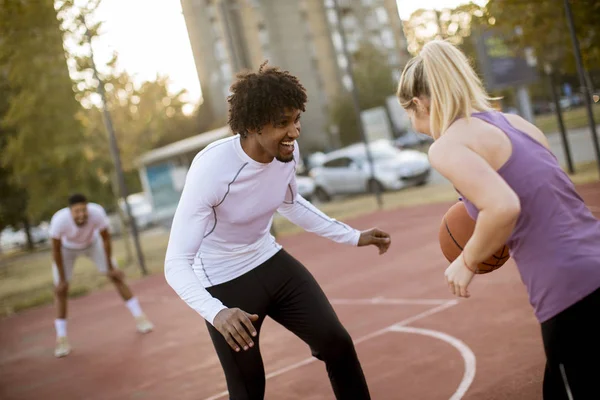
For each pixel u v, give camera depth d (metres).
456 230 2.42
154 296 10.85
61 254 7.55
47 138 14.63
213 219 2.94
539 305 2.03
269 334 6.35
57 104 14.38
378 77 40.78
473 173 1.96
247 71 2.79
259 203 2.94
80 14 13.68
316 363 5.09
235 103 2.71
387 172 19.16
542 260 2.00
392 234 11.91
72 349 7.86
